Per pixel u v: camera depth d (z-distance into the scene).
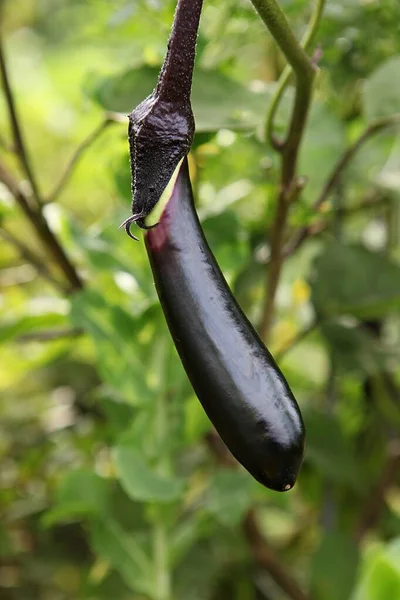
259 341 0.46
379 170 0.98
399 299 0.93
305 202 0.89
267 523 1.40
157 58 0.93
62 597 1.30
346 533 1.17
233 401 0.44
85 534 1.24
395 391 1.07
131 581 0.88
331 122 0.89
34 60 1.87
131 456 0.80
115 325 0.83
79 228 0.90
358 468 1.07
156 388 0.86
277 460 0.44
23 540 1.28
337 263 0.96
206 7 0.97
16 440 1.24
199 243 0.47
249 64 1.21
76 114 1.47
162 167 0.46
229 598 1.22
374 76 0.83
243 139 0.92
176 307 0.46
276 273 0.80
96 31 1.09
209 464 1.14
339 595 1.01
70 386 1.29
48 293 1.33
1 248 1.32
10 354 1.18
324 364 1.40
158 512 0.87
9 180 0.86
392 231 1.21
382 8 0.95
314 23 0.62
